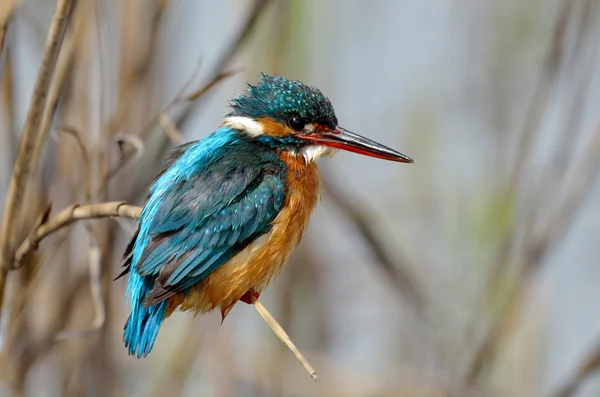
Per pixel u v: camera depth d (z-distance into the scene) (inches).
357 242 509.7
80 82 394.3
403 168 523.8
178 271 311.3
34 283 379.6
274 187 335.6
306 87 358.0
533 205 433.1
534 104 436.1
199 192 327.3
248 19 377.4
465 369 453.4
